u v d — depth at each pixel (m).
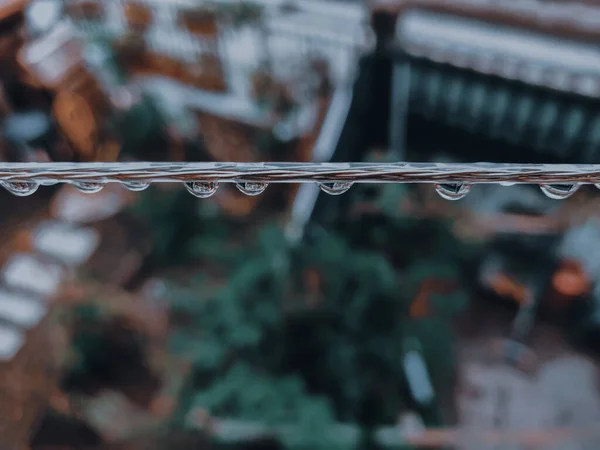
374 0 2.44
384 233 2.47
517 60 2.26
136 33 2.24
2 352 2.71
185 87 2.45
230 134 2.48
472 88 2.40
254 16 2.35
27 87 1.96
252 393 2.09
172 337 2.39
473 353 3.32
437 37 2.40
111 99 2.29
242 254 2.47
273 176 0.69
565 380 3.24
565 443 2.97
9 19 1.91
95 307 2.72
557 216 2.53
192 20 2.29
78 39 2.13
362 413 2.31
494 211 2.56
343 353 2.25
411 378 2.60
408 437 2.33
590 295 3.17
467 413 3.02
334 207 2.51
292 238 2.40
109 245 2.92
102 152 2.23
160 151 2.44
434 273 2.44
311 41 2.49
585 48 2.23
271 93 2.51
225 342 2.26
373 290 2.29
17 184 0.72
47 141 1.95
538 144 2.24
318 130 2.53
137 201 2.73
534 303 3.31
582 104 2.15
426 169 0.67
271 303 2.25
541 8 2.30
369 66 2.54
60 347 2.72
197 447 2.16
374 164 0.69
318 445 1.95
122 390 2.67
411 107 2.57
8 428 2.56
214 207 2.60
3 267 2.89
